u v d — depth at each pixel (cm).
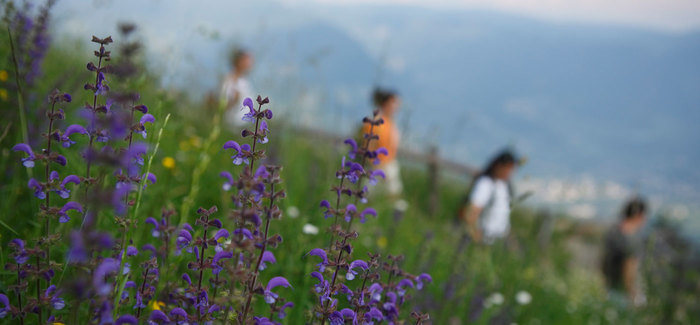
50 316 160
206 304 166
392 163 669
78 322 165
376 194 602
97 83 155
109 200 118
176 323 162
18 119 267
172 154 372
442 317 365
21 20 272
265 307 236
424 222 687
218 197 341
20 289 157
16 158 260
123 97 146
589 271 1066
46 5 282
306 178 459
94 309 148
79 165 220
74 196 196
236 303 155
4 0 264
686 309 658
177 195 301
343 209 204
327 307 178
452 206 1055
